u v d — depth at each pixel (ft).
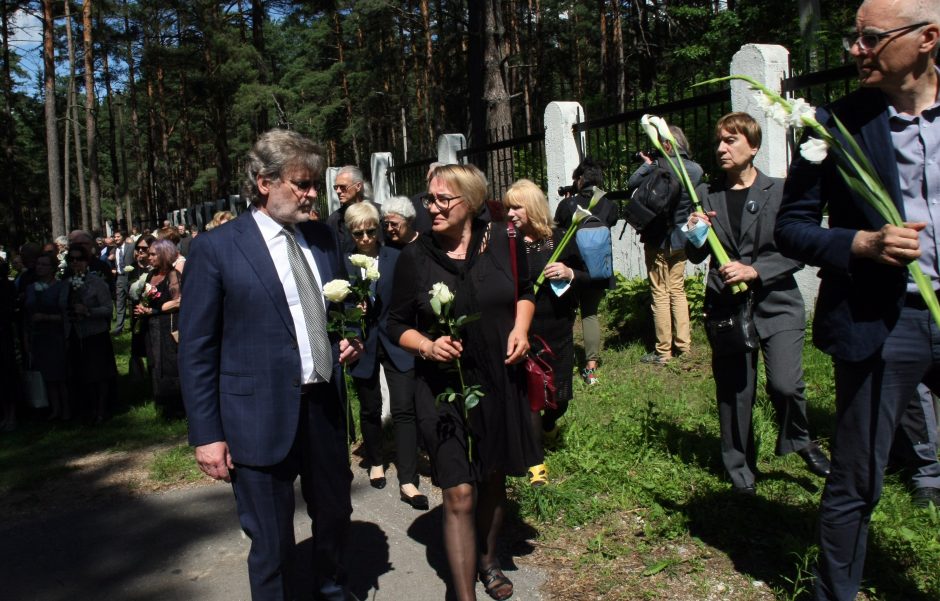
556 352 14.61
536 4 104.94
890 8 7.33
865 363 7.95
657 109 23.97
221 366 9.17
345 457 10.05
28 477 18.81
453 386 9.99
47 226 200.03
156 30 114.93
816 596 8.79
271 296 9.08
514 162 31.68
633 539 11.99
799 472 13.51
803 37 21.66
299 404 9.18
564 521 12.89
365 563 12.40
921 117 7.70
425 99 118.11
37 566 13.67
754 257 11.68
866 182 7.26
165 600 11.99
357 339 10.26
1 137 147.64
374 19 87.25
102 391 24.34
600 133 26.58
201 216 81.35
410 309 10.39
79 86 132.77
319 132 128.77
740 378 12.22
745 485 12.39
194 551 13.76
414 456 14.85
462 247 10.44
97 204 105.91
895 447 12.53
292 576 9.49
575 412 17.92
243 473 9.15
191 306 8.98
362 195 19.38
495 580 10.84
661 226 19.97
